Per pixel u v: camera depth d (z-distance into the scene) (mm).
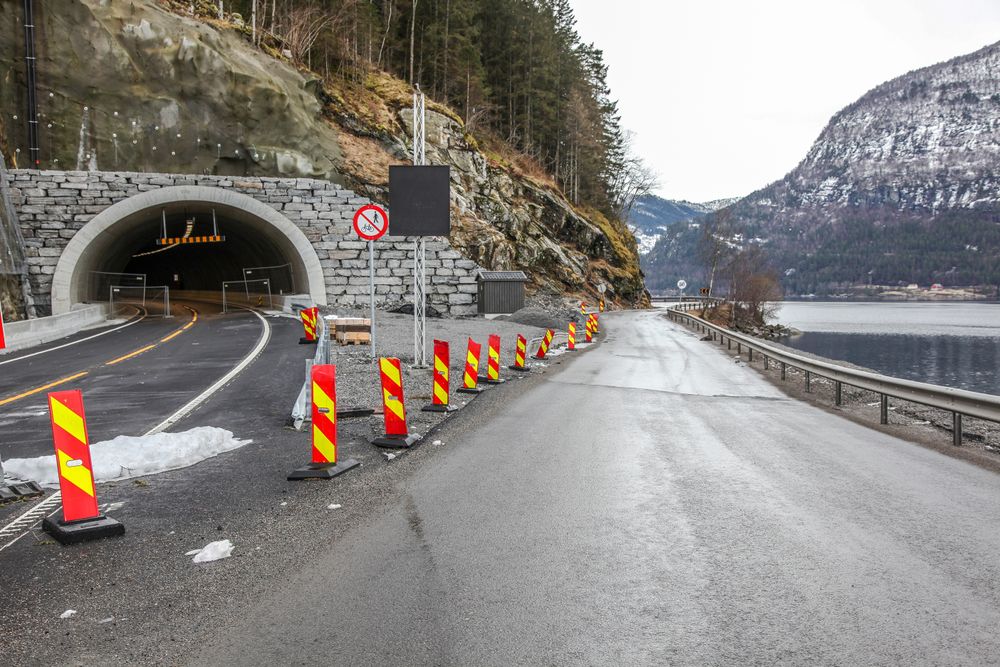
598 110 99562
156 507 6758
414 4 65312
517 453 8859
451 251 42031
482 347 24297
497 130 80750
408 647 3812
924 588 4508
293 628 4086
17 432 10695
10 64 36469
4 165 35031
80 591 4750
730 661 3615
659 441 9633
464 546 5434
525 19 82438
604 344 29234
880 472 7820
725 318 82438
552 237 72375
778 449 9125
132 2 39812
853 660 3605
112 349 23047
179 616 4312
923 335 92438
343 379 15422
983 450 9492
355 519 6219
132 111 38719
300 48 53562
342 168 45875
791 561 5016
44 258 35875
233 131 40938
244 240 46875
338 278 40531
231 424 11023
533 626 4039
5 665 3742
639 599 4395
